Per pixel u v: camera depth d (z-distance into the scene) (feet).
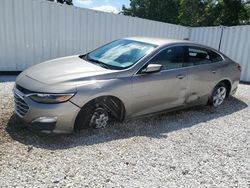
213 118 18.42
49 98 12.22
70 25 29.58
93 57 16.71
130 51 16.14
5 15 25.91
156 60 15.66
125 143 13.37
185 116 18.31
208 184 10.59
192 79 17.54
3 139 12.53
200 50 18.53
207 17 82.69
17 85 13.67
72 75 13.48
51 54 29.32
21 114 13.11
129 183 10.16
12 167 10.43
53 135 12.77
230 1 76.02
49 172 10.34
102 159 11.66
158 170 11.24
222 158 12.80
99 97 13.64
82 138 13.41
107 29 31.89
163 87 15.93
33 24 27.55
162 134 14.97
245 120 18.54
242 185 10.70
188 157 12.59
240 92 27.02
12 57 27.27
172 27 37.45
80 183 9.87
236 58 34.94
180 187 10.22
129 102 14.61
